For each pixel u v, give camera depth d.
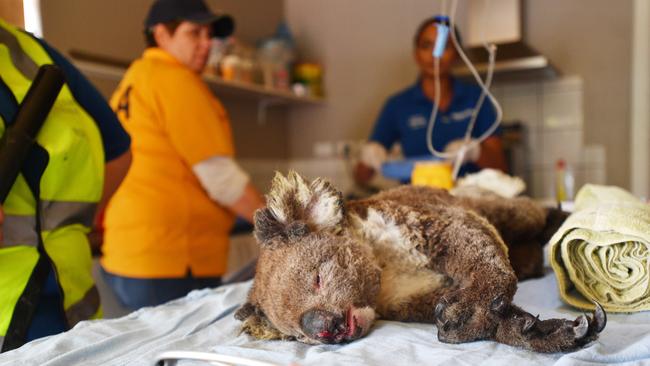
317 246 0.76
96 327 0.96
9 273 1.03
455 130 2.80
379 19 3.99
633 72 3.29
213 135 1.87
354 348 0.72
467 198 1.08
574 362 0.61
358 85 4.08
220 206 2.04
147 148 1.87
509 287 0.73
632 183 3.32
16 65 1.09
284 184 0.83
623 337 0.73
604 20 3.35
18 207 1.05
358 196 3.30
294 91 3.84
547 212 1.25
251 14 3.88
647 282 0.88
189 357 0.72
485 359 0.65
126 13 2.76
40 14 2.30
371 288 0.77
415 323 0.83
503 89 3.61
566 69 3.45
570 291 1.00
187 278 1.95
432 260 0.81
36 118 1.02
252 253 2.85
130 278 1.91
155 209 1.87
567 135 3.46
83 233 1.21
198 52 2.03
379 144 2.88
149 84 1.86
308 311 0.72
